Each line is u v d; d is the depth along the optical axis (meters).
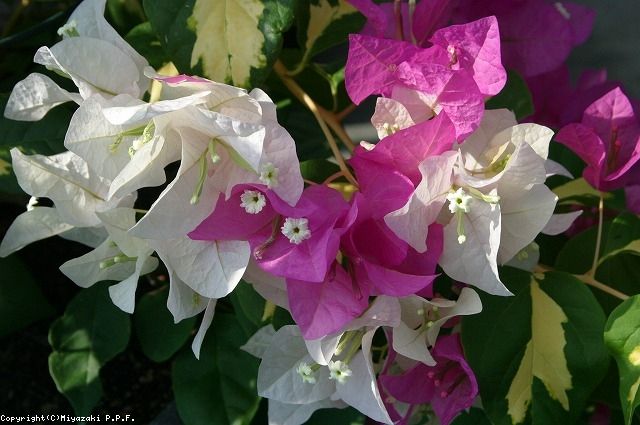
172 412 0.46
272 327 0.38
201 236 0.32
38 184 0.34
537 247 0.36
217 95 0.32
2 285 0.44
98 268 0.36
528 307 0.36
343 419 0.42
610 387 0.39
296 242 0.31
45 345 0.48
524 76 0.43
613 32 0.61
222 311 0.45
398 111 0.34
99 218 0.33
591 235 0.39
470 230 0.33
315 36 0.40
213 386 0.43
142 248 0.34
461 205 0.32
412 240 0.32
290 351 0.36
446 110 0.33
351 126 0.58
